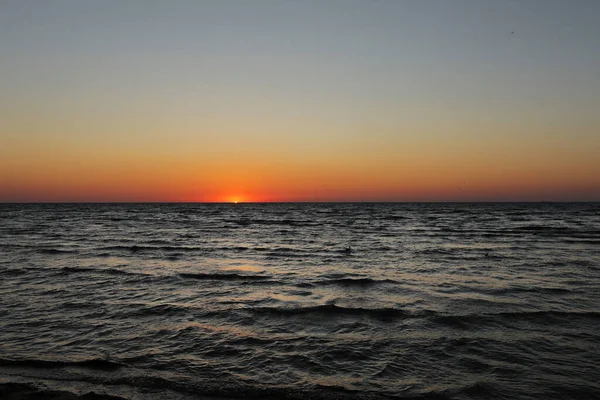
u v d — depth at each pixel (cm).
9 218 5791
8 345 693
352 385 545
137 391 529
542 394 517
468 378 564
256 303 988
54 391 527
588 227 3828
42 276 1329
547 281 1246
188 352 664
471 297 1038
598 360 621
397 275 1370
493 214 7381
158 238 2839
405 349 673
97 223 4694
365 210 10381
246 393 524
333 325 808
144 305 965
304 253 2000
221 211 10062
